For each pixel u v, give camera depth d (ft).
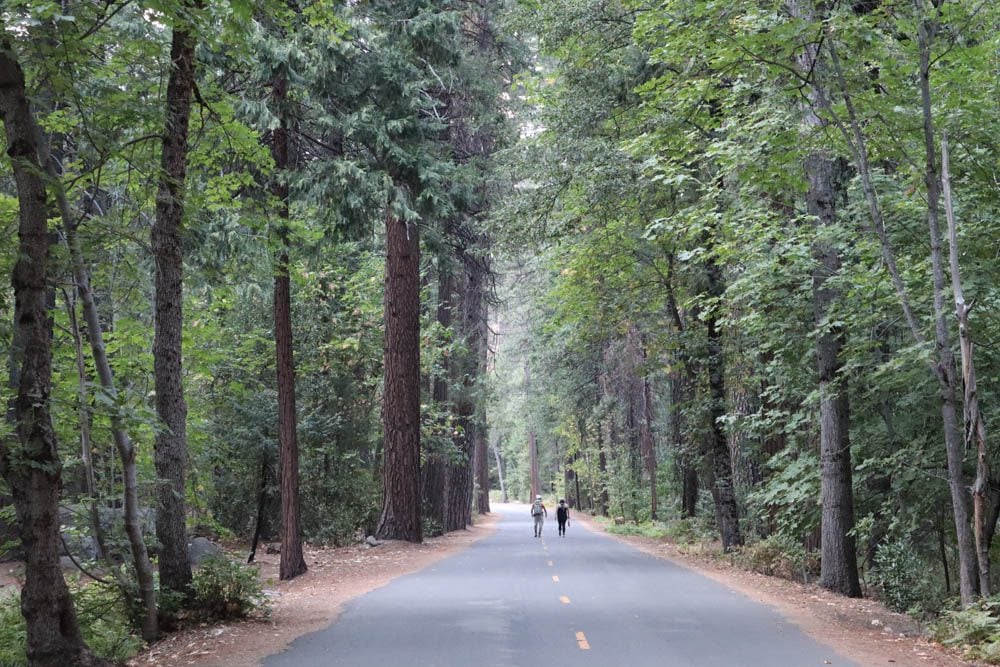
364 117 66.44
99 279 43.70
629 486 157.58
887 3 37.17
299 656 32.35
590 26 66.03
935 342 41.24
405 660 31.17
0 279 34.01
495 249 74.59
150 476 49.96
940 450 51.01
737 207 52.70
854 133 42.09
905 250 46.73
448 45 72.02
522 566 70.08
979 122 40.57
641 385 143.84
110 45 39.24
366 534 95.61
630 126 68.64
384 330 96.02
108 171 40.78
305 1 55.06
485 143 96.43
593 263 78.33
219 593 40.81
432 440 111.34
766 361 75.20
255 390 86.99
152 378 56.90
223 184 52.13
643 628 38.01
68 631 29.76
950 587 56.75
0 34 29.04
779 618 41.24
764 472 80.18
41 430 29.35
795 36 37.78
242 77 61.05
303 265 90.53
